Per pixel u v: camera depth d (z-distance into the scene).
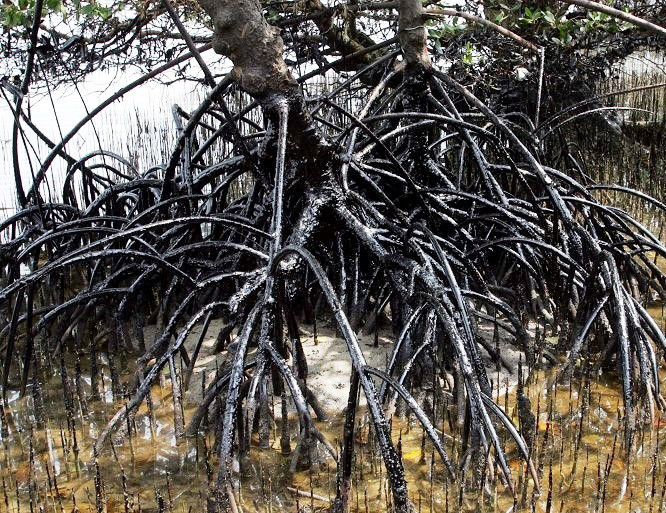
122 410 3.79
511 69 7.70
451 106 5.43
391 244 4.67
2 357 5.50
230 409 3.26
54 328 5.87
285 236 4.90
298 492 3.60
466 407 3.70
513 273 5.81
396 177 5.15
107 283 5.50
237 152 5.96
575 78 8.84
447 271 4.04
